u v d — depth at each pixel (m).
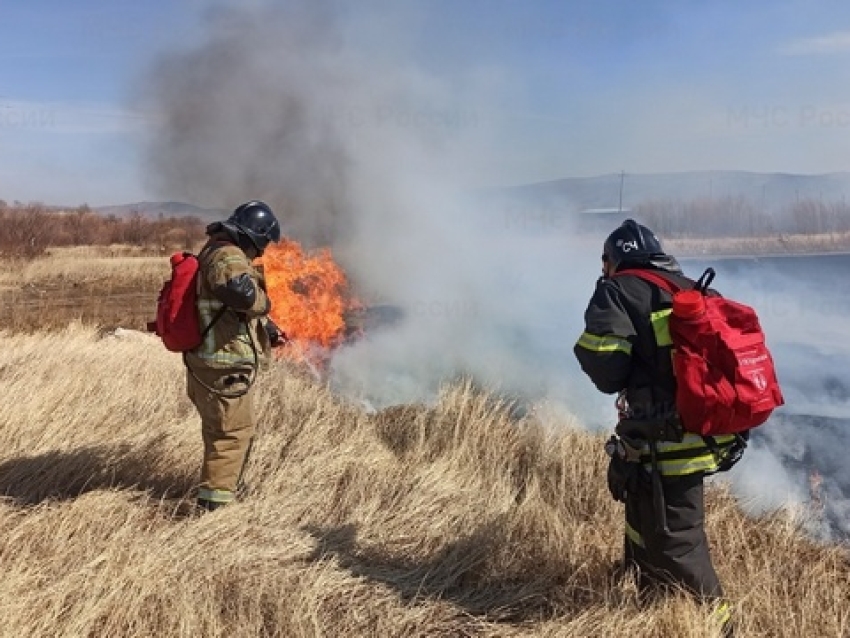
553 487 4.33
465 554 3.50
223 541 3.28
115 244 30.88
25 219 28.84
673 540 2.88
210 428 3.72
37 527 3.23
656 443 2.84
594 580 3.29
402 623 2.91
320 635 2.72
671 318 2.76
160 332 3.69
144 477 4.12
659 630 2.75
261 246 3.85
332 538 3.57
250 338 3.78
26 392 5.13
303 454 4.52
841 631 2.93
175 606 2.73
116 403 5.23
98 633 2.60
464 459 4.71
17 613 2.54
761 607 3.03
